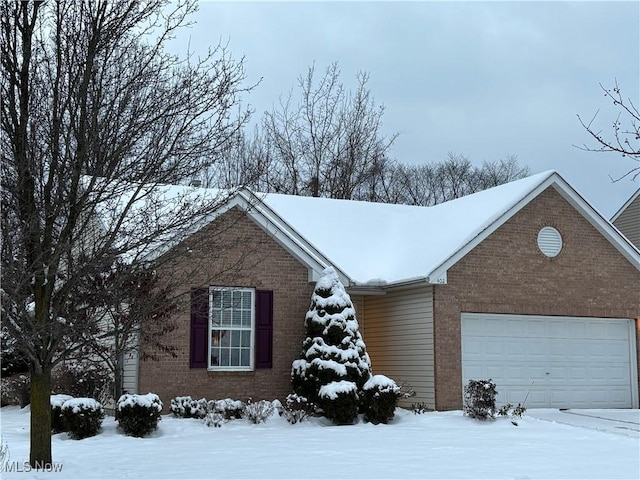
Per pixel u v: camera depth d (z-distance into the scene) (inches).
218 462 450.3
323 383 697.0
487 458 464.8
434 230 864.9
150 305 427.5
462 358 776.3
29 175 386.0
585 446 526.9
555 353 826.2
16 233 378.9
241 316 738.8
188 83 415.8
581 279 840.9
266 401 712.4
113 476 400.5
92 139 386.9
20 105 390.9
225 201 460.1
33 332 384.8
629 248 856.9
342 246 869.2
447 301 769.6
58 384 721.6
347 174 1594.5
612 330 861.2
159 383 687.1
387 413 688.4
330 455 478.6
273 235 751.1
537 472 408.8
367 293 825.5
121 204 466.0
